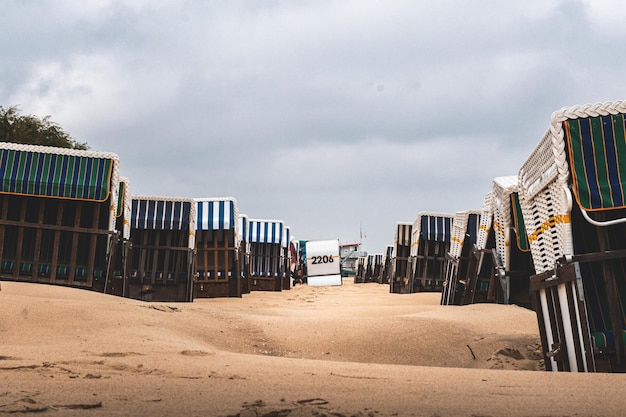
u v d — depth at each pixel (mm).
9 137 34125
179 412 4402
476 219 21094
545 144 9562
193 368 6832
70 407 4453
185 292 21219
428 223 28406
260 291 35500
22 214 16359
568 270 8500
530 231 10867
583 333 8188
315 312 16328
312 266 51250
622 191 8586
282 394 5297
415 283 29031
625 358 8078
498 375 7023
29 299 11070
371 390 5668
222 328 11672
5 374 5914
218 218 24859
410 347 10945
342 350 10750
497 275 17766
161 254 21406
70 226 16906
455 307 16734
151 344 8648
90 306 11094
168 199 21141
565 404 4980
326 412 4531
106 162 16734
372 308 17234
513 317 13906
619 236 9570
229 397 5074
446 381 6383
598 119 8844
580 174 8727
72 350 7766
